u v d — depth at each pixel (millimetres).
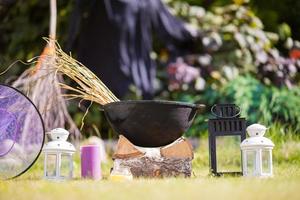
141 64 5102
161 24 5316
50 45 3080
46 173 2684
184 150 2777
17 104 2797
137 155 2742
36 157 2762
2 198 1916
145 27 5105
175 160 2760
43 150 2699
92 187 2150
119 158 2752
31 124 2781
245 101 5320
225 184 2199
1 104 2799
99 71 5012
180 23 5488
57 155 2648
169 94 5988
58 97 3213
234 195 1849
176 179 2527
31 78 3205
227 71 5820
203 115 5527
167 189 2025
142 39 5094
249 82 5594
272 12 7055
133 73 5043
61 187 2172
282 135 4246
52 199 1828
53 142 2662
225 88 5676
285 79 5773
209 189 2016
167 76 6051
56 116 3830
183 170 2758
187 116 2709
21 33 6309
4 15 6402
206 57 5930
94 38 5000
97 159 2793
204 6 6930
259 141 2619
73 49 5242
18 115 2791
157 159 2750
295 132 4746
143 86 5109
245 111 5191
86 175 2775
